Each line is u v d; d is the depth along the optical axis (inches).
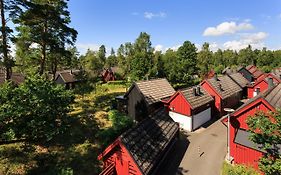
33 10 965.8
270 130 484.7
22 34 1069.1
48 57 1242.6
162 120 872.3
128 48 2445.9
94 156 735.7
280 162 458.0
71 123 954.1
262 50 4547.2
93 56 2404.0
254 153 677.9
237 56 4643.2
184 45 2324.1
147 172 576.4
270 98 676.1
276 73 2000.5
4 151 682.2
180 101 1096.2
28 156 682.2
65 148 762.2
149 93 1178.6
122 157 605.9
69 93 803.4
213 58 4185.5
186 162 759.7
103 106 1284.4
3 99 624.4
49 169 636.1
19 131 639.8
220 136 991.0
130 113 1206.3
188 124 1071.0
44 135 719.1
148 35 2418.8
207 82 1295.5
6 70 883.4
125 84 2183.8
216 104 1270.9
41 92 663.1
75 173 635.5
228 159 751.1
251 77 2127.2
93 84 1750.7
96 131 918.4
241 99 1663.4
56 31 1160.2
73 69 2576.3
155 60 1993.1
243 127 717.3
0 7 859.4
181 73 2034.9
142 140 668.7
